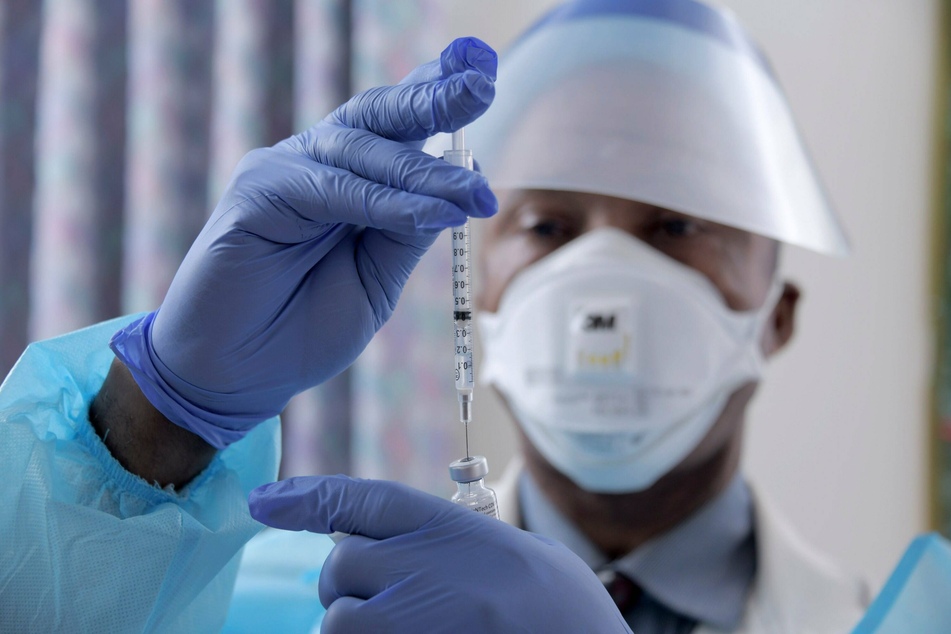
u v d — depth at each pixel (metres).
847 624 1.23
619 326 1.28
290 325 0.74
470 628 0.66
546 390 1.33
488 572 0.68
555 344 1.32
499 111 1.35
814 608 1.25
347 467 2.04
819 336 1.79
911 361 1.74
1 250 2.07
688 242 1.31
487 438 2.07
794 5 1.80
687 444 1.30
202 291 0.68
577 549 1.36
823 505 1.78
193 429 0.74
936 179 1.72
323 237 0.73
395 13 1.97
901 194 1.75
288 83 2.09
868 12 1.76
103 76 2.08
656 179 1.25
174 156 2.02
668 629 1.27
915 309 1.74
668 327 1.28
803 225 1.28
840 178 1.77
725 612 1.27
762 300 1.33
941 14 1.72
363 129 0.68
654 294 1.28
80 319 1.97
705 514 1.32
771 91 1.35
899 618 0.97
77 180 1.98
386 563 0.68
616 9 1.34
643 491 1.33
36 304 1.97
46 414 0.75
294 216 0.67
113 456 0.76
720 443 1.32
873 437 1.75
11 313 2.08
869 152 1.76
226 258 0.67
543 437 1.34
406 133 0.66
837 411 1.77
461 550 0.69
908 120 1.74
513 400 1.39
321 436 2.01
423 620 0.66
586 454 1.31
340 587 0.69
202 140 2.09
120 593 0.68
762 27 1.81
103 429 0.76
